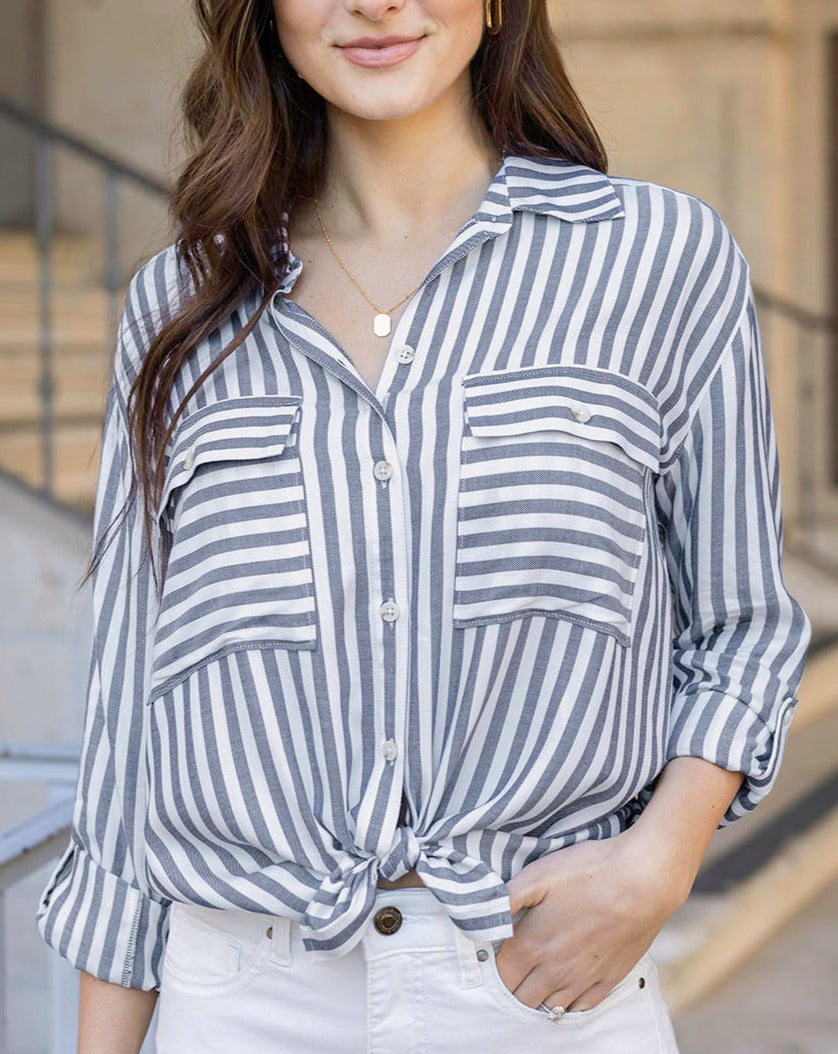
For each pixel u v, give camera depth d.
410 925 1.39
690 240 1.49
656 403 1.48
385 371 1.46
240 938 1.44
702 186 8.39
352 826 1.40
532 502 1.40
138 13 7.88
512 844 1.41
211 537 1.46
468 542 1.40
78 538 4.10
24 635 4.14
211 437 1.47
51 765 2.27
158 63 7.86
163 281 1.64
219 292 1.54
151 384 1.55
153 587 1.58
